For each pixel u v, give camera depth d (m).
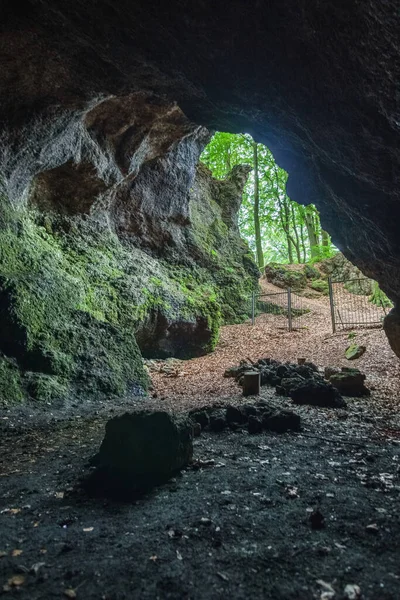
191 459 4.14
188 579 2.26
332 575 2.29
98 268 12.78
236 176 22.22
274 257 39.28
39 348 8.22
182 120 13.55
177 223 17.66
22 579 2.27
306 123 5.02
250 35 4.16
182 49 4.69
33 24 5.48
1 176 9.20
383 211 5.64
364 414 6.47
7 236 9.48
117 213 15.26
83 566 2.39
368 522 2.88
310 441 4.92
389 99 4.10
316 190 6.61
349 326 16.28
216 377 10.93
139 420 3.73
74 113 8.79
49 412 6.89
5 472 4.06
